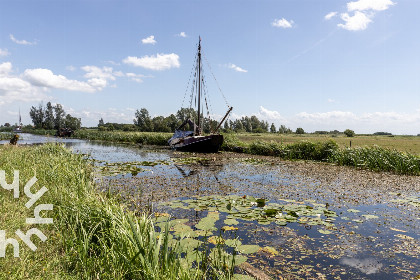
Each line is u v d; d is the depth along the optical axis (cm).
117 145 2680
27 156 845
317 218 482
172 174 943
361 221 467
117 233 282
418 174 981
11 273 243
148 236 271
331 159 1332
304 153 1494
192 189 708
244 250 342
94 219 331
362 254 347
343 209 546
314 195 661
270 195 657
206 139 1758
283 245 370
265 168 1120
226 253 326
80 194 441
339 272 301
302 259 331
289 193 679
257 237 395
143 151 1958
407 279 287
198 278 241
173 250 259
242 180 846
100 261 271
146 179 832
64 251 300
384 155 1122
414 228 440
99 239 294
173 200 594
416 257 340
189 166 1165
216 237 385
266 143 1761
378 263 323
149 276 229
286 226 441
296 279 285
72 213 354
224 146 2031
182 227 414
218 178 876
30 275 247
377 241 388
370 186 771
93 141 3322
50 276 247
